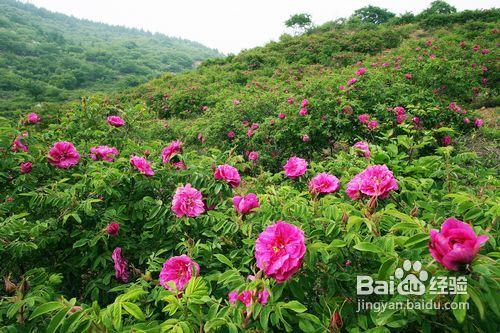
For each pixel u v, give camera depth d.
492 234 1.67
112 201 2.52
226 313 1.41
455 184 2.48
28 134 3.26
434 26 25.36
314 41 23.97
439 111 5.39
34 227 2.09
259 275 1.36
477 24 21.81
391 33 23.19
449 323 1.27
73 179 2.93
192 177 2.51
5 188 2.78
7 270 2.20
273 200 2.08
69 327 1.24
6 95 48.16
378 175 1.75
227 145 6.91
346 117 5.32
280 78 18.05
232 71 23.19
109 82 74.62
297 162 2.56
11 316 1.48
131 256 2.43
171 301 1.41
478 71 11.54
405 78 8.52
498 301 1.13
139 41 183.38
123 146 4.12
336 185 2.01
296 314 1.41
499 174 4.68
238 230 2.06
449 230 1.10
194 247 1.93
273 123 6.09
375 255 1.53
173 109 15.65
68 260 2.37
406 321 1.24
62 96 48.25
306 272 1.48
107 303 2.26
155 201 2.38
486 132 6.48
